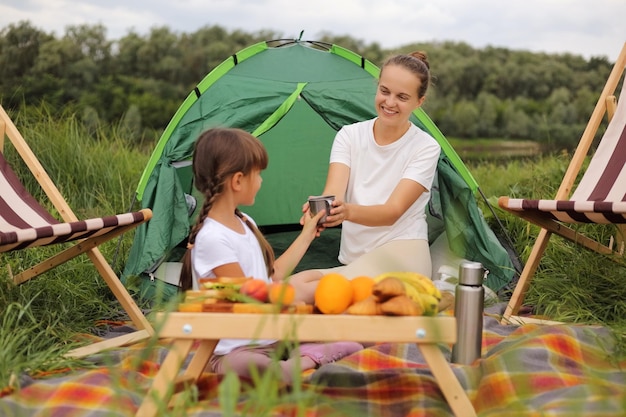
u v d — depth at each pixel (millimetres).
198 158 2348
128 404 2035
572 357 2379
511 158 7715
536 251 2947
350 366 2383
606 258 3180
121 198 4746
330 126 3914
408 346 2576
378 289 1827
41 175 3021
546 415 1860
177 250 3510
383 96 3033
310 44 3908
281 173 4020
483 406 2098
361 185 3166
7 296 2846
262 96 3564
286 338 1742
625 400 1796
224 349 2324
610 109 3240
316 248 3873
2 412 2010
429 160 3100
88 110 6512
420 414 1986
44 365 2367
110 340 2664
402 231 3104
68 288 3080
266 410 1620
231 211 2369
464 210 3367
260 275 2387
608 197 2934
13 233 2322
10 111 5359
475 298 2369
